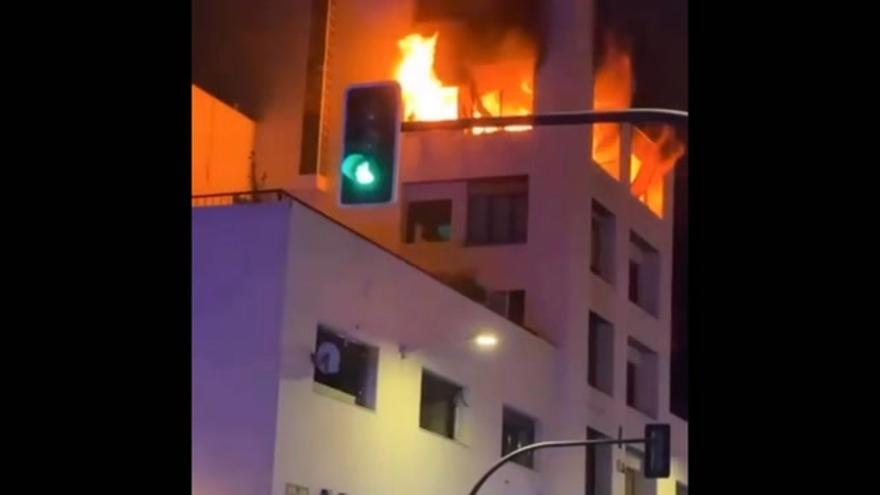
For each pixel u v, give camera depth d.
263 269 23.03
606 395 36.94
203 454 22.47
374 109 9.19
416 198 36.25
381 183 9.12
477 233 35.88
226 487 22.19
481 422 29.81
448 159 36.12
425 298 27.69
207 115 33.91
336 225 24.58
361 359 25.56
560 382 34.44
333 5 36.75
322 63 35.84
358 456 24.50
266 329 22.73
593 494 36.44
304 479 22.75
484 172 35.81
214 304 23.22
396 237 35.56
